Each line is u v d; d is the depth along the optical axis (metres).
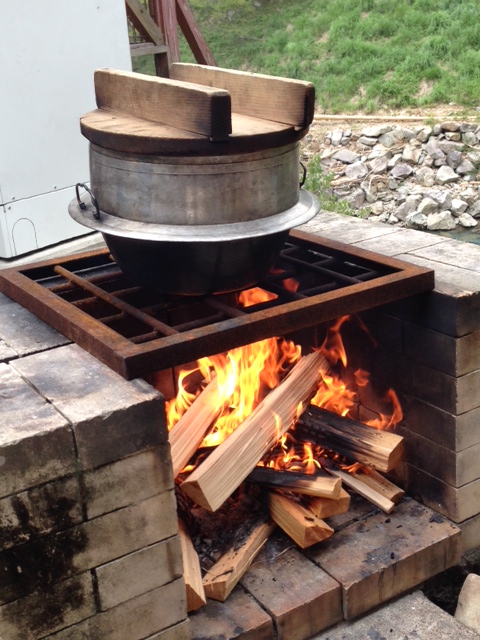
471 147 9.07
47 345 1.96
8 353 1.92
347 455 2.31
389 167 9.03
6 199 3.19
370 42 12.87
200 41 5.66
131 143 1.81
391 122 10.17
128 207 1.89
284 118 1.96
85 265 2.54
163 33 5.18
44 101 3.28
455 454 2.19
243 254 1.95
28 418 1.57
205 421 2.23
